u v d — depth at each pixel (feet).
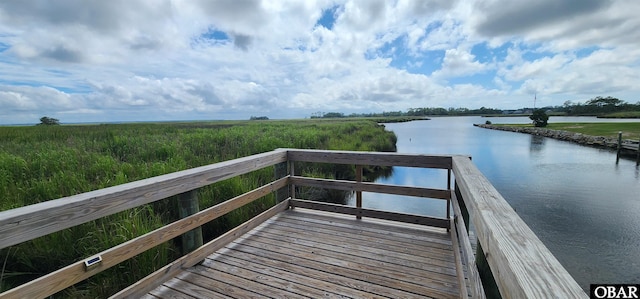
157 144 26.40
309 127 66.69
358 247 8.56
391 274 7.09
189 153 22.70
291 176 11.76
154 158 22.02
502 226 3.00
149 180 6.42
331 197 22.70
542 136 94.43
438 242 8.75
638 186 30.04
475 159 49.21
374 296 6.28
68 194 12.60
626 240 17.89
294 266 7.58
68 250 8.93
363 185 10.40
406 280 6.82
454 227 8.53
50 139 34.14
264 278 7.04
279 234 9.57
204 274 7.25
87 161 18.83
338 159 10.61
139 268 8.19
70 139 32.58
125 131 46.34
